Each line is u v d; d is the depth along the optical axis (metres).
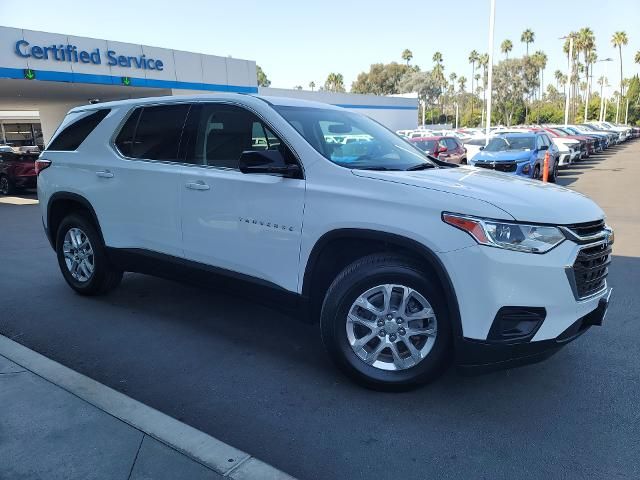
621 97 91.88
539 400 3.47
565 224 3.17
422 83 91.88
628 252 7.50
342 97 40.19
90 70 20.91
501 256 3.06
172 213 4.49
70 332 4.66
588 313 3.33
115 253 5.07
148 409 3.28
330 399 3.51
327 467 2.82
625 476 2.73
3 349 4.16
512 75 84.06
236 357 4.16
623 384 3.67
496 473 2.77
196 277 4.46
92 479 2.62
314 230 3.61
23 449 2.85
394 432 3.13
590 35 76.00
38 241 8.92
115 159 4.94
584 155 26.91
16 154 16.78
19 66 18.80
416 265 3.35
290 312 3.93
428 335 3.39
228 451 2.87
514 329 3.15
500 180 3.75
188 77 24.48
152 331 4.68
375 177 3.50
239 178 4.02
